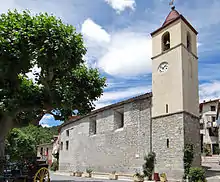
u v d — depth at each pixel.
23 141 28.84
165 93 21.59
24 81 13.66
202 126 47.75
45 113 13.98
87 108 15.48
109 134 26.78
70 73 14.66
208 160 36.69
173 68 21.47
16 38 11.41
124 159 24.09
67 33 12.52
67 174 31.72
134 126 23.73
